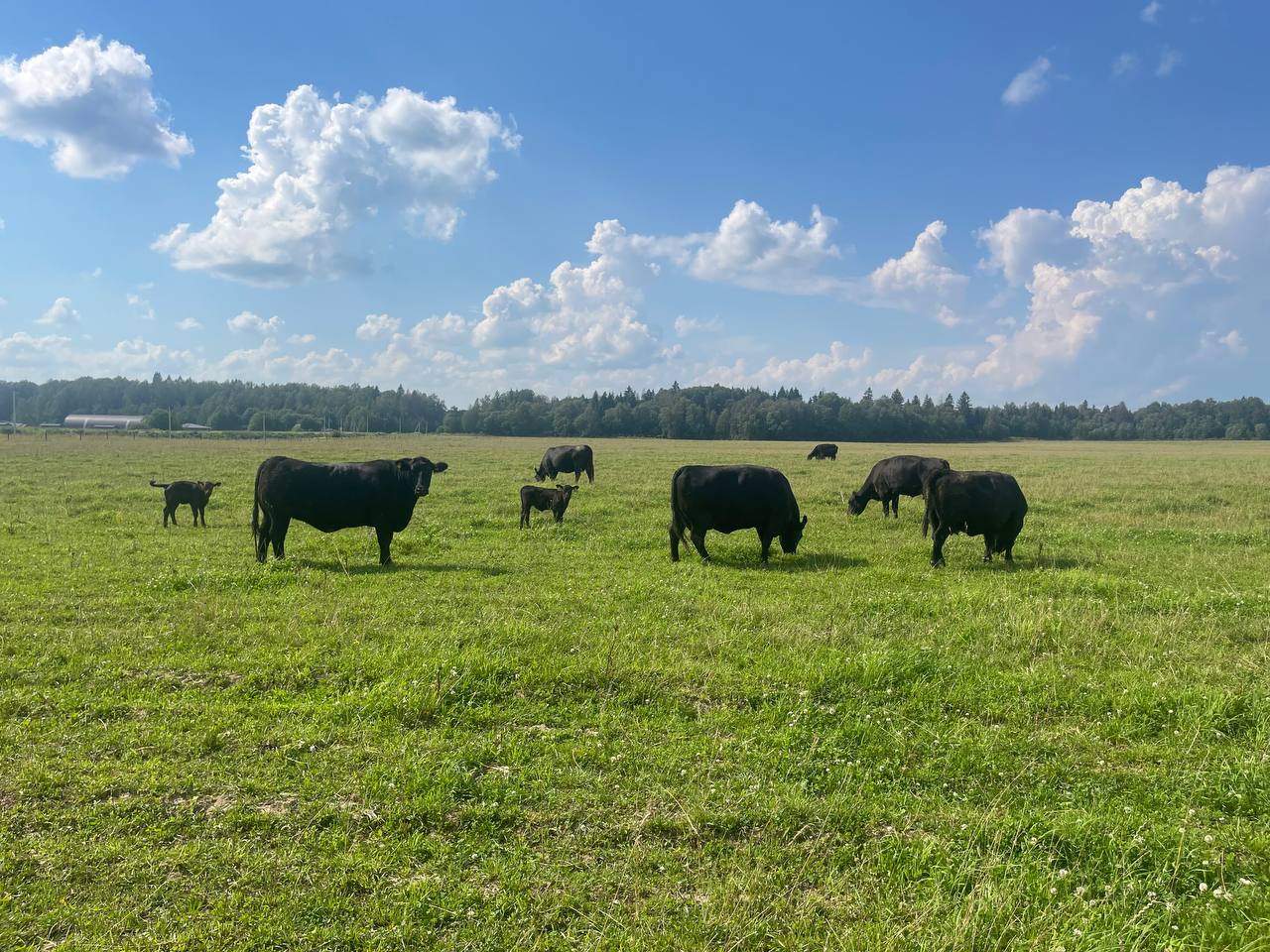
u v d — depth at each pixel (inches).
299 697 273.4
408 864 178.2
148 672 293.0
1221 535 675.4
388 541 542.0
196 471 1321.4
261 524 542.6
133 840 184.4
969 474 540.4
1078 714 268.2
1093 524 762.2
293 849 182.1
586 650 323.9
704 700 277.3
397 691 266.4
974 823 195.8
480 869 177.2
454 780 211.2
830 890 171.5
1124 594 440.1
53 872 172.2
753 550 608.7
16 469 1347.2
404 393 7170.3
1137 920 159.8
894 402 6358.3
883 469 808.9
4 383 7066.9
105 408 6668.3
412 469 532.1
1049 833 189.5
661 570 521.7
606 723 255.9
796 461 1910.7
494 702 271.6
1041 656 327.9
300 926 156.9
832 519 804.0
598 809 201.9
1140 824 193.8
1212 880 173.9
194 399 6875.0
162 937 153.3
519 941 153.5
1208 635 358.0
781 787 213.9
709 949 152.0
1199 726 252.2
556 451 1239.5
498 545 621.6
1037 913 161.0
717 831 194.1
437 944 152.6
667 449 2743.6
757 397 6486.2
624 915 162.1
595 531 707.4
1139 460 2079.2
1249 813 203.3
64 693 271.1
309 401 6909.5
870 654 305.7
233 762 224.2
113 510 823.7
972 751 235.1
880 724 255.0
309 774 216.8
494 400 6663.4
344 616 375.6
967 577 497.7
